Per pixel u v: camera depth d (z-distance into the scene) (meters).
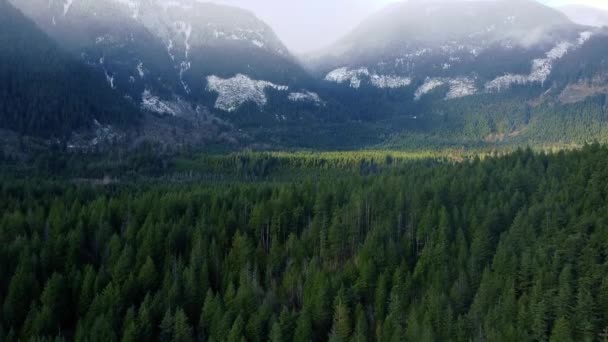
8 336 81.69
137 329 84.00
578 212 104.81
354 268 98.44
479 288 85.31
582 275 87.38
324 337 87.38
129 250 100.38
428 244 103.19
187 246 109.94
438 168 154.62
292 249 110.00
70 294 94.62
